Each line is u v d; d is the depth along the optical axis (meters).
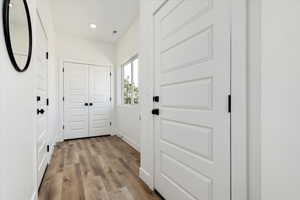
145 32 1.97
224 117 0.99
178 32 1.40
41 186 1.83
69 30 3.76
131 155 2.91
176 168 1.43
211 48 1.08
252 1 0.85
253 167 0.84
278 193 0.70
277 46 0.70
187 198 1.29
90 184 1.89
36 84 1.70
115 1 2.68
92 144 3.65
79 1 2.67
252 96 0.85
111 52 4.56
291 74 0.65
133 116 3.45
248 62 0.87
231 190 0.94
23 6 1.20
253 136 0.85
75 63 4.09
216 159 1.04
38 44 1.92
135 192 1.73
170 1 1.50
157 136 1.73
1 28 0.84
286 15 0.67
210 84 1.09
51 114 2.98
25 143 1.25
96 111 4.38
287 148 0.67
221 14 1.00
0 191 0.80
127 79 4.13
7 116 0.90
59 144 3.63
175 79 1.45
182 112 1.36
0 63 0.80
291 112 0.65
